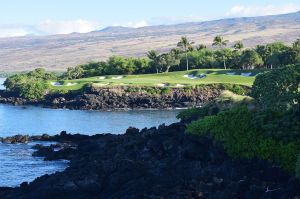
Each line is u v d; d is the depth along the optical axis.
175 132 67.56
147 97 162.25
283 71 61.12
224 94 74.88
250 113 57.69
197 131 57.41
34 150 88.31
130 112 148.62
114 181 53.53
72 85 189.50
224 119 57.28
